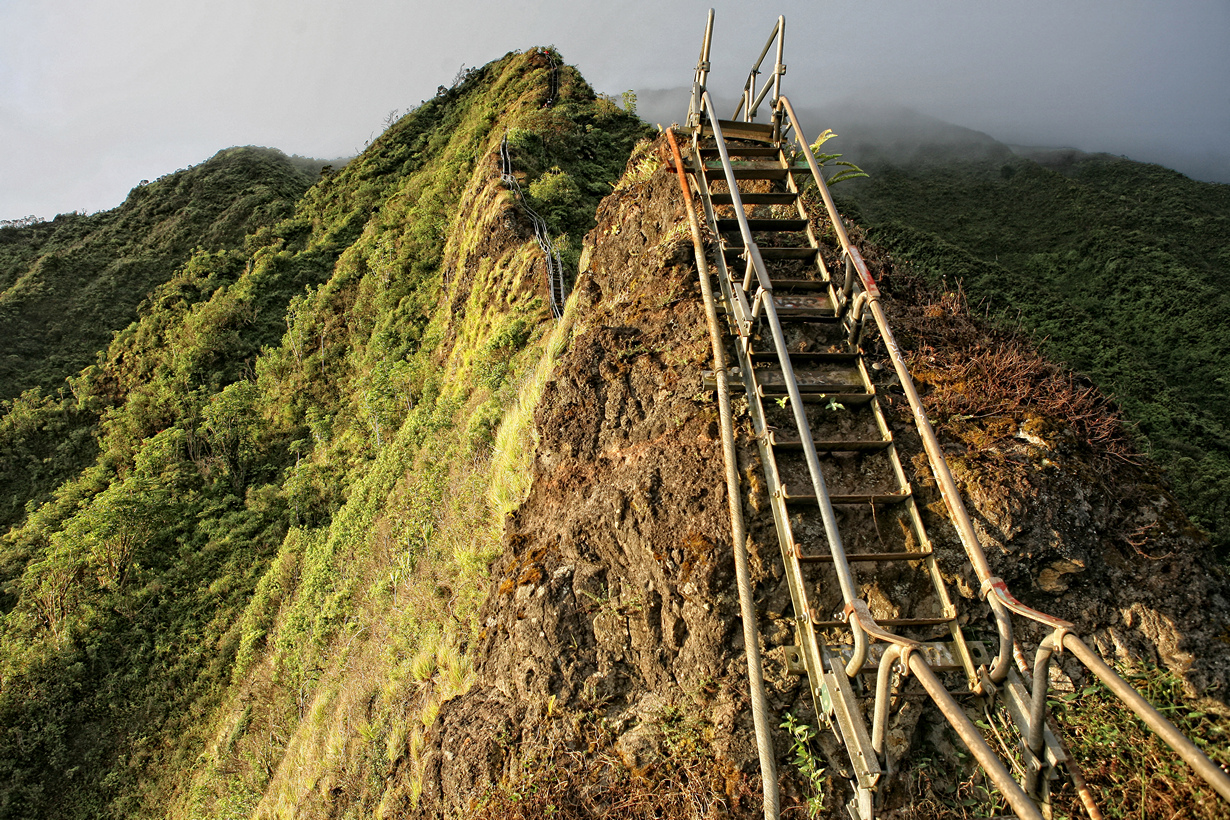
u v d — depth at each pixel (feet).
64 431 114.21
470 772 13.56
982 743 6.64
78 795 50.31
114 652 60.23
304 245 136.15
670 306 16.57
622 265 20.34
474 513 23.07
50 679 56.80
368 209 131.03
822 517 11.33
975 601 10.90
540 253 48.62
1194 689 9.52
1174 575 10.55
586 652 13.48
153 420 98.48
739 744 10.85
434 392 54.03
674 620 12.48
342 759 20.13
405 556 27.71
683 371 15.26
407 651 20.98
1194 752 5.94
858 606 9.34
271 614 53.31
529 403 22.07
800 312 14.64
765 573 11.82
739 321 14.24
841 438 13.12
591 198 73.56
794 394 12.11
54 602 64.08
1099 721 9.61
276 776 27.68
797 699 10.83
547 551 15.57
